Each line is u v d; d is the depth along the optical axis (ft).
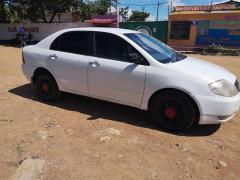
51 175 12.03
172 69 15.93
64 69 19.38
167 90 15.97
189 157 13.69
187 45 88.02
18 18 109.70
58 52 19.81
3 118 17.75
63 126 16.79
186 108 15.61
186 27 87.20
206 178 12.17
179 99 15.67
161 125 16.58
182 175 12.32
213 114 15.23
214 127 17.17
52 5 98.53
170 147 14.56
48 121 17.47
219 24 83.66
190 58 19.26
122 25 95.76
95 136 15.52
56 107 19.92
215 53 74.08
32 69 20.98
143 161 13.24
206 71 16.29
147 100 16.67
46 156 13.46
